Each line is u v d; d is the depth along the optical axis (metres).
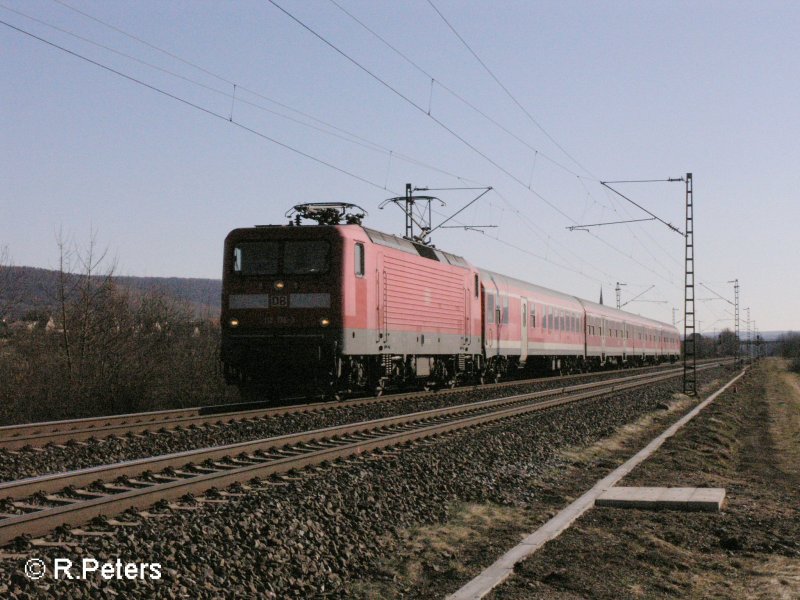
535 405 21.80
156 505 8.45
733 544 8.24
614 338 56.03
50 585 5.89
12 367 19.20
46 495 8.73
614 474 12.27
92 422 14.91
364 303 19.44
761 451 18.78
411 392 25.86
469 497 10.45
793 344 159.62
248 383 19.55
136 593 6.01
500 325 31.92
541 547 7.84
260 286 18.92
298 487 9.74
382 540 8.16
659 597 6.54
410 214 31.17
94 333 21.50
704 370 63.91
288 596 6.45
